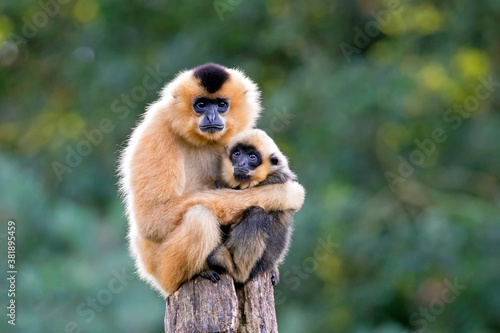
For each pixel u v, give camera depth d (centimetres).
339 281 2208
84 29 2417
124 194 1105
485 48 2331
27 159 2273
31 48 2517
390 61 2238
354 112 2094
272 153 1047
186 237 959
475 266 1947
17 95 2528
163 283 998
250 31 2319
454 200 2172
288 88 2156
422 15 2356
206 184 1067
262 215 985
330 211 2025
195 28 2316
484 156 2308
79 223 1792
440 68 2267
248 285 970
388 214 2141
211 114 1035
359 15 2359
